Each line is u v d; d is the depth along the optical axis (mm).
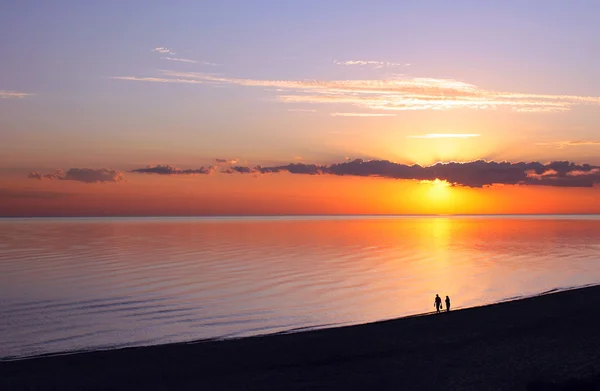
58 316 56000
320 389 27406
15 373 31641
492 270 100562
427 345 35281
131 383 29578
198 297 68438
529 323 40125
